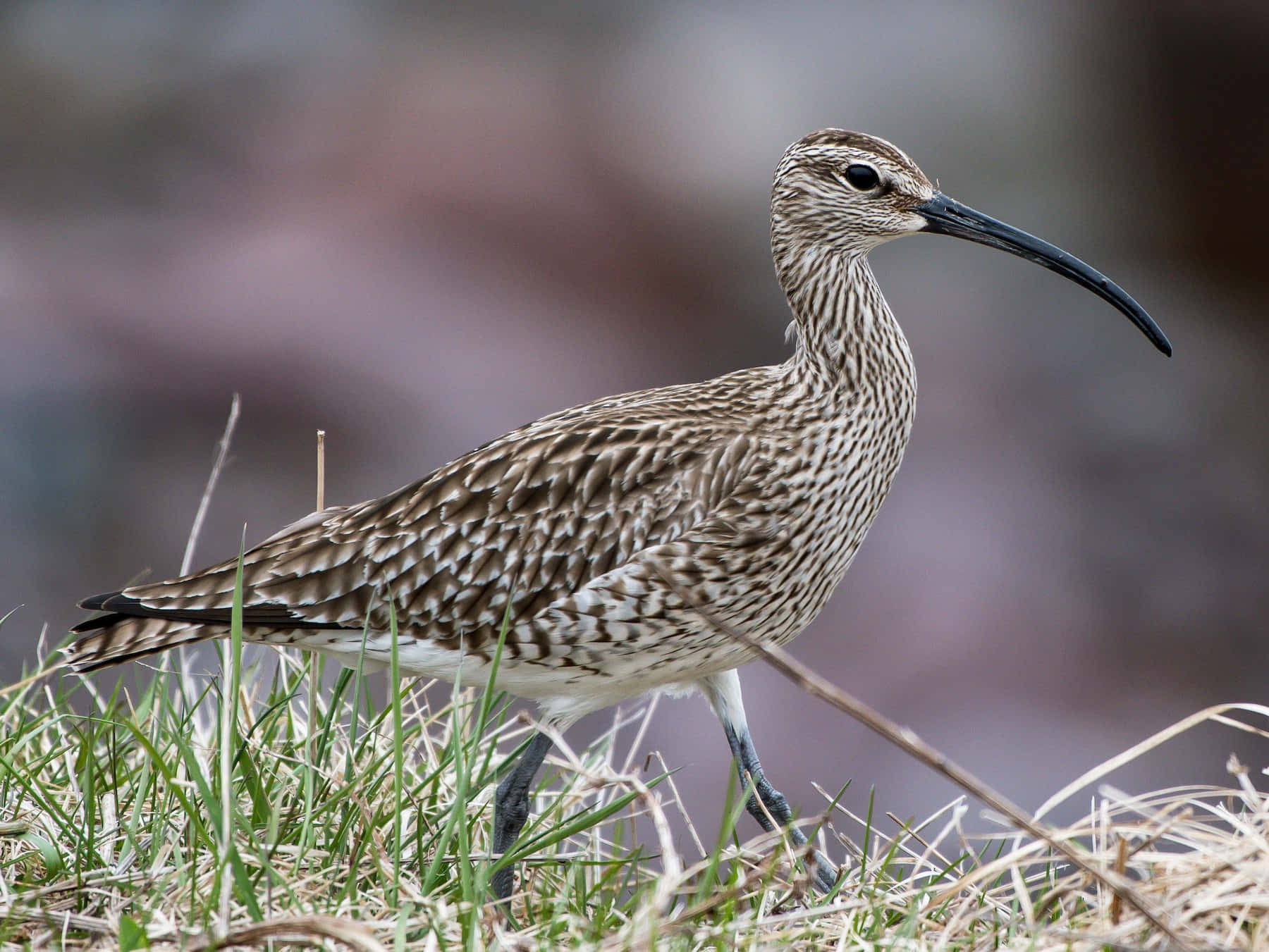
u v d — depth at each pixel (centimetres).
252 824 719
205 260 1962
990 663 1535
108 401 1819
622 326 1994
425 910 637
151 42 2202
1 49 2180
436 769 783
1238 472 1811
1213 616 1628
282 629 809
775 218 873
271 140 2109
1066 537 1700
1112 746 1458
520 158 2086
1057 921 661
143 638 808
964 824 1277
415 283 1942
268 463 1794
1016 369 1947
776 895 719
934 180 2202
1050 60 2253
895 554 1633
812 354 838
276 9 2223
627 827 1220
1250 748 1477
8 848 705
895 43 2264
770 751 1401
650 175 2105
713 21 2258
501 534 799
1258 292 2102
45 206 2052
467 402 1853
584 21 2220
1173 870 631
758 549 794
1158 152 2189
